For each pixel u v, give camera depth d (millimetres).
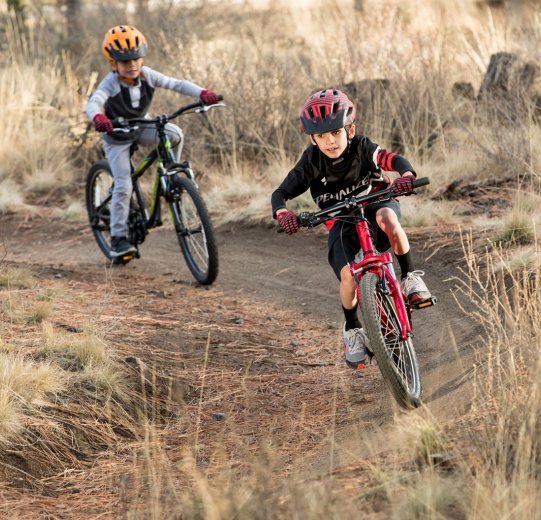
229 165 27203
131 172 19125
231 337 14828
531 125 21062
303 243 20547
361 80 26125
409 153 23891
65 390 11414
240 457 10234
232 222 22547
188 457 9789
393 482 8047
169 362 13305
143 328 14719
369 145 11203
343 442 10281
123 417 11375
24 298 15609
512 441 8594
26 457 9953
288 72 28031
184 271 19766
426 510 7473
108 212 20438
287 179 11375
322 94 10883
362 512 7641
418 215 19562
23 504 9023
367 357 12266
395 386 10359
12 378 11039
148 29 36875
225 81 28062
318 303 16875
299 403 12070
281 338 15070
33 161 29766
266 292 17750
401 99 25578
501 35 28422
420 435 9000
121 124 17438
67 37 39438
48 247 23312
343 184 11438
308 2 42562
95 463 10336
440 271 16656
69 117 32156
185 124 28078
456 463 8500
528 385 9328
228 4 41719
